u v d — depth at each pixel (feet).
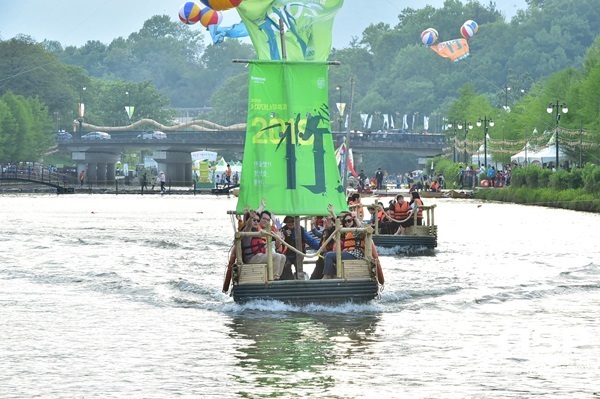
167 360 123.65
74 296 175.52
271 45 172.96
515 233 341.82
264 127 168.86
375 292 162.50
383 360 123.75
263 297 159.12
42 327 144.97
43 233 335.67
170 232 344.08
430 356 125.80
